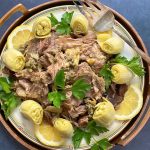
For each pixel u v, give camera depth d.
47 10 0.58
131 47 0.56
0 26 0.63
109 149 0.58
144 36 0.63
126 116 0.55
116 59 0.56
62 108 0.55
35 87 0.55
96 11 0.57
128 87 0.56
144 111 0.59
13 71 0.56
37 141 0.56
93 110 0.54
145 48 0.58
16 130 0.58
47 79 0.54
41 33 0.56
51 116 0.55
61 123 0.54
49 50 0.55
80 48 0.55
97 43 0.56
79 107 0.54
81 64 0.54
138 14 0.63
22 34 0.57
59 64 0.54
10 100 0.55
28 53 0.56
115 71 0.54
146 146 0.62
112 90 0.56
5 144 0.62
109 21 0.57
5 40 0.59
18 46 0.57
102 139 0.54
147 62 0.56
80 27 0.56
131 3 0.63
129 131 0.56
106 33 0.57
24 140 0.58
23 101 0.55
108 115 0.53
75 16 0.56
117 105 0.56
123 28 0.57
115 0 0.63
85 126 0.55
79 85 0.53
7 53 0.55
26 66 0.56
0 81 0.55
